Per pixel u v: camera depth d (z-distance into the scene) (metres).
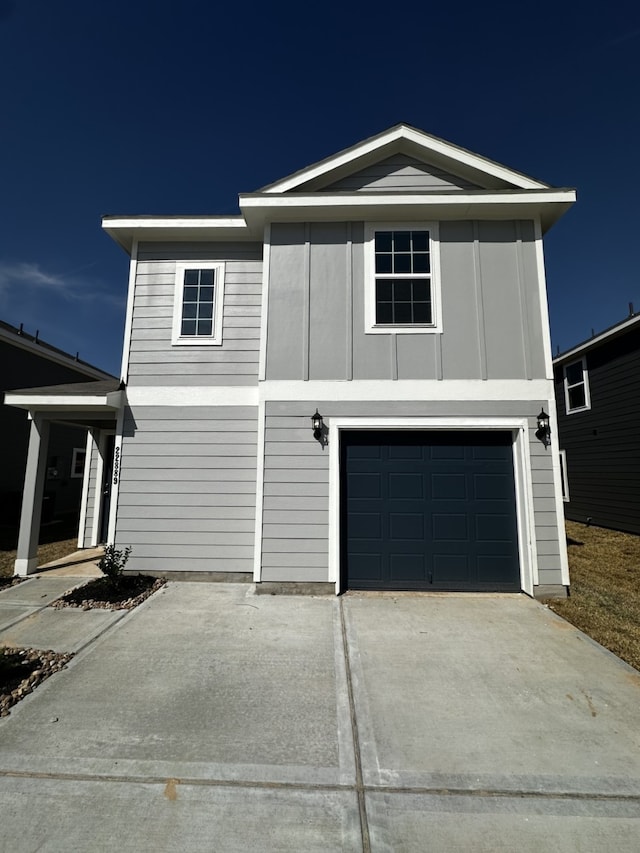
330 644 3.90
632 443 10.02
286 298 6.01
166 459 6.25
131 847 1.78
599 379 11.30
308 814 1.98
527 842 1.83
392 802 2.06
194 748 2.44
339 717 2.78
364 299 5.97
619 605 5.08
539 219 6.02
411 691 3.11
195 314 6.60
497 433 5.82
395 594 5.42
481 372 5.77
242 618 4.55
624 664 3.56
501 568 5.58
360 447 5.83
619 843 1.83
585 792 2.13
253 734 2.58
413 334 5.88
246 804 2.04
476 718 2.78
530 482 5.53
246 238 6.68
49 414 6.71
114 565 5.34
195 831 1.87
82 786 2.13
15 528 10.48
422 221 6.09
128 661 3.54
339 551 5.51
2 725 2.63
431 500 5.72
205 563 6.04
